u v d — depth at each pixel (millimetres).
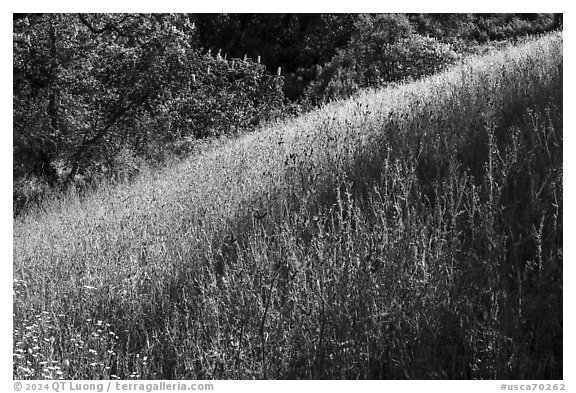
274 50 28844
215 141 14883
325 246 4293
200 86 17359
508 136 5473
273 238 5074
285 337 3893
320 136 7777
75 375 4438
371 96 11297
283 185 6531
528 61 7668
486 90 7102
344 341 3656
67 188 14875
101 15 16172
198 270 5445
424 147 5809
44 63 15820
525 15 23484
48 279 6680
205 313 4586
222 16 28203
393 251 3895
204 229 6219
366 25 21672
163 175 11922
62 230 9102
